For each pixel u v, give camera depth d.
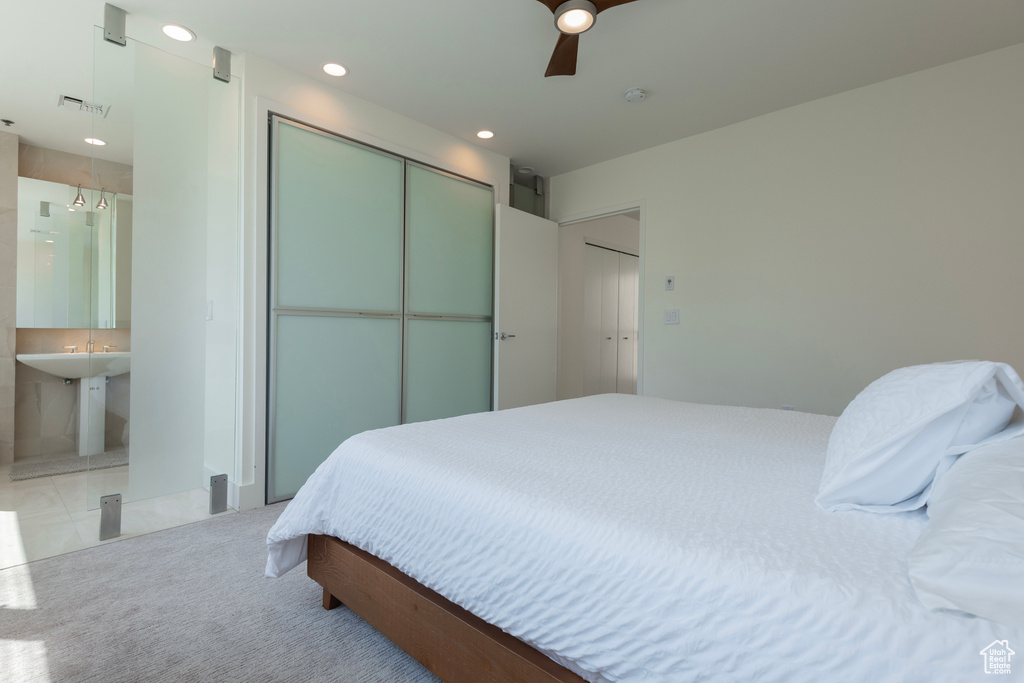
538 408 2.10
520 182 4.38
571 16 1.85
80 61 2.54
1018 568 0.55
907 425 0.86
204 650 1.34
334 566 1.48
